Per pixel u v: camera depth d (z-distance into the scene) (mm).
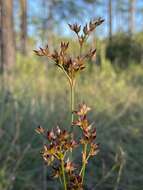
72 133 779
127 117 5281
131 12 21391
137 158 4160
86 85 6867
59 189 3529
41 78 6930
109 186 3729
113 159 3928
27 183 3477
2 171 3312
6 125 3949
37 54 785
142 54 13523
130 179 3820
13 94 4590
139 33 14930
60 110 4406
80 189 766
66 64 789
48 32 16062
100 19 808
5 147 3607
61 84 6648
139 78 9547
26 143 3777
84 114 778
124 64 12812
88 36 808
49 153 751
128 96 6215
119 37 13852
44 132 765
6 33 9328
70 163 767
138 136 4652
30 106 4547
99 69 9172
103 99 5969
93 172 3863
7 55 9180
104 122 4660
